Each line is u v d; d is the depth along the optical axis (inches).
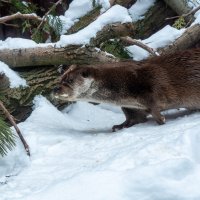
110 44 324.8
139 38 352.5
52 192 174.9
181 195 162.6
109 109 314.3
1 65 286.8
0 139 225.1
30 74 295.4
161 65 255.1
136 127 250.1
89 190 170.6
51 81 297.6
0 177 217.2
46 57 293.4
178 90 253.6
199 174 168.6
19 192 191.2
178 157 182.7
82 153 225.6
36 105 289.0
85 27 311.4
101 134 253.1
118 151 208.5
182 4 349.7
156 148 191.3
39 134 252.5
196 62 253.9
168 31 336.2
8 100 279.3
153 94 251.3
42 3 346.9
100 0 328.5
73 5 331.3
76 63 297.1
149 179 168.2
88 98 257.8
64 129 266.1
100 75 253.8
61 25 314.7
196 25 327.6
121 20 302.4
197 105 257.1
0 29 334.6
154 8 356.5
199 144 187.5
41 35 317.1
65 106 305.7
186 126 224.1
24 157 229.6
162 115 251.4
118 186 169.0
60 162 220.5
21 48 292.5
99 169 187.0
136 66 256.1
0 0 326.6
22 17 296.7
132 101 254.4
